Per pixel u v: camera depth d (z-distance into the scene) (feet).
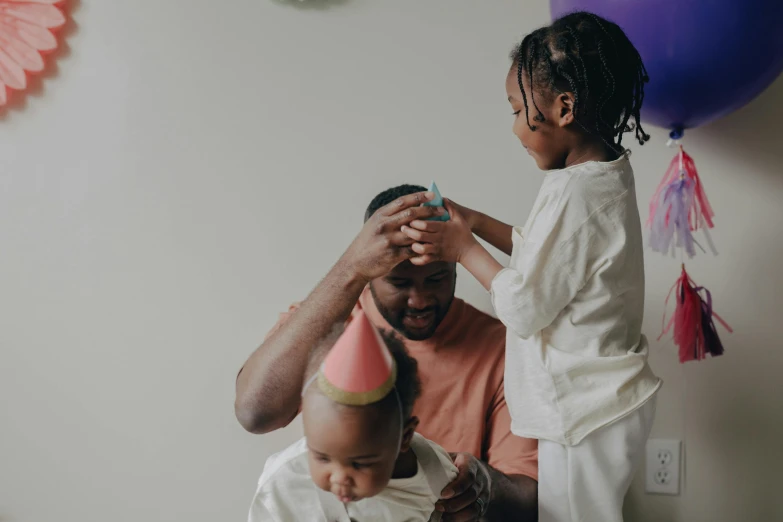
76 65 4.86
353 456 2.82
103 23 4.84
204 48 4.84
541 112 3.59
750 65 4.06
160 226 4.91
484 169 4.86
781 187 4.81
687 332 4.50
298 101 4.85
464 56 4.81
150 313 4.94
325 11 4.82
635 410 3.66
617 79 3.57
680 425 4.92
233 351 4.95
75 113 4.88
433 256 3.72
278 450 4.96
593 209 3.52
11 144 4.90
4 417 4.99
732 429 4.90
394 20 4.81
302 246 4.91
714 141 4.82
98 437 4.99
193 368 4.96
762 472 4.91
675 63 4.04
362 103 4.85
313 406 2.82
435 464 3.40
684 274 4.53
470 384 4.30
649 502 4.95
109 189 4.91
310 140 4.87
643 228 4.86
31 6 4.78
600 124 3.62
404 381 2.99
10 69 4.81
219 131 4.87
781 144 4.79
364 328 2.77
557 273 3.51
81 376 4.96
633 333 3.83
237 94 4.86
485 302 4.86
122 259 4.93
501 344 4.40
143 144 4.88
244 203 4.90
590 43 3.53
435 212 3.73
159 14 4.83
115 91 4.86
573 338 3.64
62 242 4.93
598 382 3.64
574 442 3.63
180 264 4.93
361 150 4.87
